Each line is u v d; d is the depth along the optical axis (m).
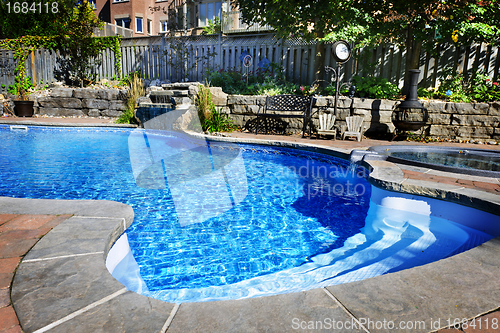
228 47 10.17
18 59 10.87
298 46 9.00
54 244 1.59
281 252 2.18
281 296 1.22
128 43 12.13
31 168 4.43
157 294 1.63
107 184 3.72
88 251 1.52
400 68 8.46
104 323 1.04
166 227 2.55
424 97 8.00
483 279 1.38
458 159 4.36
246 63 9.37
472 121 7.00
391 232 2.58
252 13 8.62
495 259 1.58
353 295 1.23
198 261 2.02
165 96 8.12
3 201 2.25
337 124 7.56
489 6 7.46
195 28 14.98
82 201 2.29
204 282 1.77
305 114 7.23
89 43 11.55
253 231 2.53
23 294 1.18
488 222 2.43
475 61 8.03
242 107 8.10
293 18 7.93
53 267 1.38
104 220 1.92
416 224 2.83
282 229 2.59
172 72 11.32
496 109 6.80
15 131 7.97
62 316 1.06
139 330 1.00
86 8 11.19
